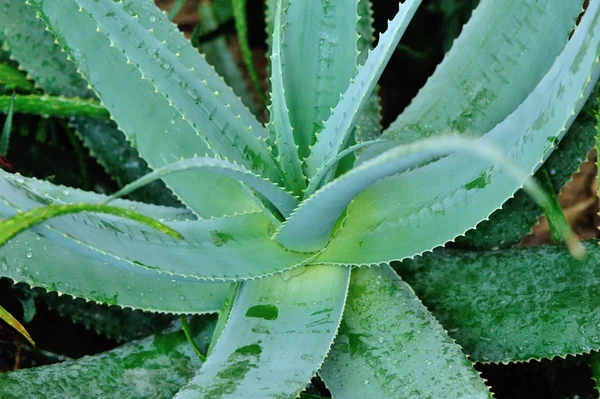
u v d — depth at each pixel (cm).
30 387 131
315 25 134
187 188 139
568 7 136
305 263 133
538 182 140
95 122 149
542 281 134
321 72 135
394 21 124
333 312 131
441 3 164
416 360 129
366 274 134
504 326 133
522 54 137
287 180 133
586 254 133
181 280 130
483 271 136
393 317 131
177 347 137
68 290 133
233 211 138
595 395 140
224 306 134
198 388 125
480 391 125
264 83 175
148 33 128
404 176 135
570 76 123
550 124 125
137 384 135
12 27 145
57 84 147
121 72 139
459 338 134
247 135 131
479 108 138
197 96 129
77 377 133
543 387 142
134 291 135
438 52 166
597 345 130
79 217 122
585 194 162
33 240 133
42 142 153
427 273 137
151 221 117
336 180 121
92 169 155
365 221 134
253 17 174
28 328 147
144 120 140
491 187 129
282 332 130
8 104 143
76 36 138
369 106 146
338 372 130
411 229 133
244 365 127
